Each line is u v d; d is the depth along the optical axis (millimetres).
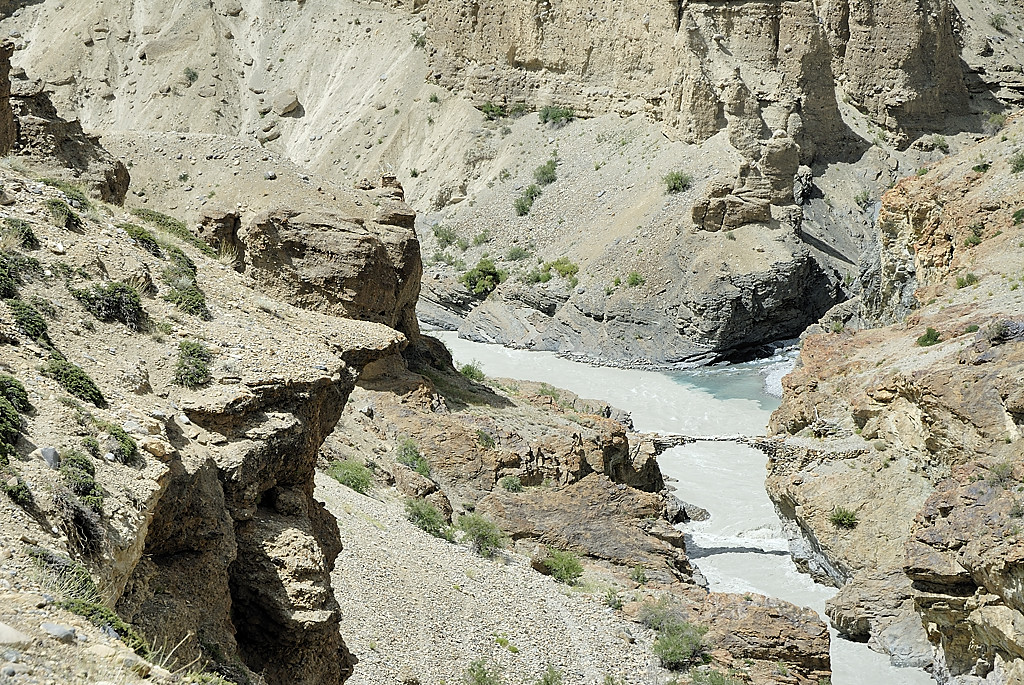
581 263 97750
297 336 23797
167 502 17734
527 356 90312
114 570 15773
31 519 15086
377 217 55656
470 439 45469
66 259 21781
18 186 23734
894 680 39000
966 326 51812
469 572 33438
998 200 62312
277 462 20422
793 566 48281
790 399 56406
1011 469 38281
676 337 87562
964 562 36438
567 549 40875
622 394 78500
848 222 101562
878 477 47469
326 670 19750
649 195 99875
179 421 19609
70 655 12570
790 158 94688
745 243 89562
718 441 59375
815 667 33719
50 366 18422
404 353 55250
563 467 47406
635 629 34219
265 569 19344
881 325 71375
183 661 16703
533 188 110375
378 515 35344
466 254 107812
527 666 28891
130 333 21125
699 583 44625
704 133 103188
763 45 107188
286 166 57562
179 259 24750
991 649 36719
